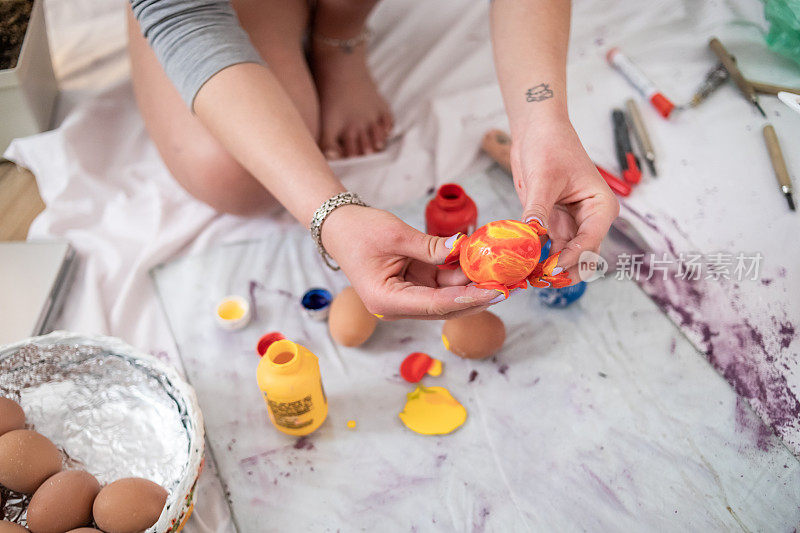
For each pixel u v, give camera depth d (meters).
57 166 1.56
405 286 0.92
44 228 1.47
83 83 1.79
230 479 1.13
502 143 1.57
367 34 1.67
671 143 1.51
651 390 1.20
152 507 0.96
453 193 1.34
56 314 1.35
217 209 1.49
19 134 1.65
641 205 1.42
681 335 1.26
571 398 1.21
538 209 0.91
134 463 1.07
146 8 1.08
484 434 1.17
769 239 1.30
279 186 1.05
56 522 0.95
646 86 1.59
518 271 0.81
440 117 1.67
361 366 1.28
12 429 1.04
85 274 1.42
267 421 1.21
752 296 1.25
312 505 1.10
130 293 1.39
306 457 1.16
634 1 1.78
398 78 1.81
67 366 1.12
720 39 1.63
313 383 1.09
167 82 1.40
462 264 0.85
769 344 1.20
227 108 1.06
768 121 1.48
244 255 1.46
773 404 1.15
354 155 1.65
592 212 0.97
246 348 1.31
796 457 1.10
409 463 1.14
